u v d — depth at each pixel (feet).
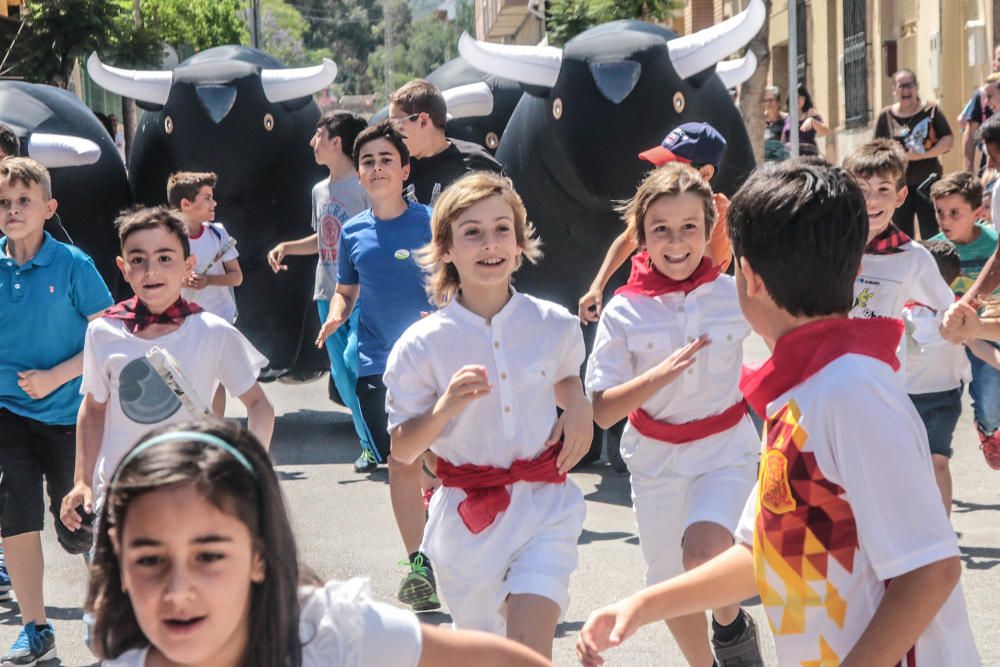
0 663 20.35
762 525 10.59
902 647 9.71
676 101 30.91
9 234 20.90
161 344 18.44
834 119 89.30
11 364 20.98
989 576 22.79
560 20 87.40
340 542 26.25
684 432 17.01
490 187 16.05
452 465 15.92
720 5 108.27
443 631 9.66
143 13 128.06
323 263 31.83
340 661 9.26
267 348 38.65
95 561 8.87
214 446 8.49
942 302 21.26
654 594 11.13
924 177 47.65
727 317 17.22
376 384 24.62
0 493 20.63
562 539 15.60
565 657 19.84
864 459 9.87
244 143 37.19
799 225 10.36
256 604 8.71
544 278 31.91
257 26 169.17
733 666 16.12
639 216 17.57
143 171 38.58
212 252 33.53
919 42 71.20
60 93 38.52
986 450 26.03
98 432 18.72
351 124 31.63
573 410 15.80
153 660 8.94
